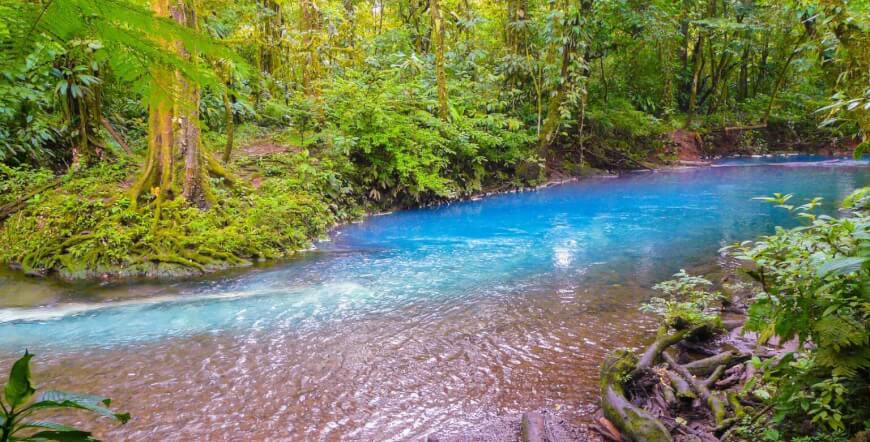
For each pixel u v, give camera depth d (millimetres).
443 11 17938
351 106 12617
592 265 7520
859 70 3615
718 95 25141
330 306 6008
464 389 4082
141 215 8227
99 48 999
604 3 18141
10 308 6059
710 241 8789
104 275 7316
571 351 4691
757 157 22297
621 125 20016
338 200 11445
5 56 915
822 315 2611
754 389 3545
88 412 3812
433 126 13859
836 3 3734
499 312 5699
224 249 7961
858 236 2510
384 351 4785
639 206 12477
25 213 8344
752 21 21016
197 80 1084
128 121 11938
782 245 3014
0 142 9328
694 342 4684
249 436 3518
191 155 8758
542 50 17688
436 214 12281
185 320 5621
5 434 1043
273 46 12547
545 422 3518
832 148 22734
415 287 6664
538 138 16609
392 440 3443
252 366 4527
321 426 3623
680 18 21500
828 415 2787
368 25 18469
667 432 3143
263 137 13352
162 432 3564
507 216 11797
